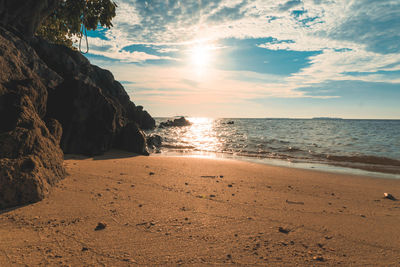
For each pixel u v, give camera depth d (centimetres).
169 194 635
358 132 5150
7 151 530
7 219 426
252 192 705
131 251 344
